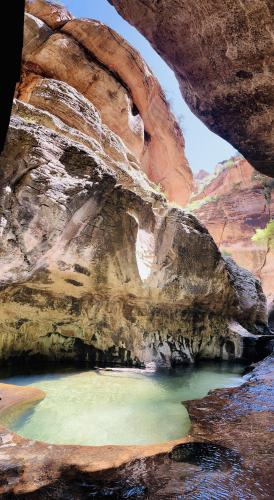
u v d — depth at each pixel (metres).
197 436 4.28
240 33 6.72
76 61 14.52
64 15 15.45
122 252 8.73
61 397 6.54
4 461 3.50
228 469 3.37
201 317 11.91
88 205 7.60
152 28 7.91
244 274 15.98
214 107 8.98
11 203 6.23
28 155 6.43
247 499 2.81
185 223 10.65
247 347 11.78
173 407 6.14
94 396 6.75
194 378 9.02
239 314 13.52
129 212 8.93
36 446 3.93
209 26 6.89
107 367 9.55
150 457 3.64
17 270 6.69
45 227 6.58
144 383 8.12
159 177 21.27
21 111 8.64
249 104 8.38
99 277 8.74
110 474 3.25
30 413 5.49
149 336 10.26
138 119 17.22
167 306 10.60
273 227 24.62
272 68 7.17
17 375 8.23
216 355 11.98
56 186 6.72
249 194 33.31
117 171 10.51
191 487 2.99
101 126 12.77
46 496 2.86
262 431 4.46
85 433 4.74
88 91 15.03
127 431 4.86
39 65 14.00
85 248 8.09
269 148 9.59
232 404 5.73
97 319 10.11
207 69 8.02
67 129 9.56
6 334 9.23
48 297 9.34
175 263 10.12
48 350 10.07
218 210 34.97
